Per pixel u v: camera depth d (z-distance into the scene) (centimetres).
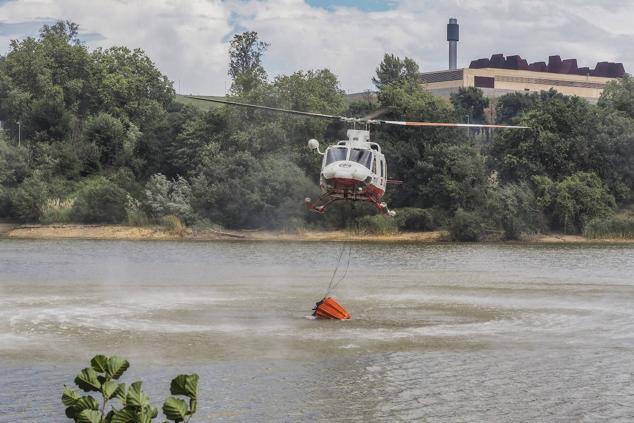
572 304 4347
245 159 10031
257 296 4678
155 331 3422
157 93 14650
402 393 2355
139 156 11550
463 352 2966
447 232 9469
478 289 5047
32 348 3014
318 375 2578
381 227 9538
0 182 10725
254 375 2575
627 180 10019
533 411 2164
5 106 12950
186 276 5738
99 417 814
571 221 9444
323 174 4103
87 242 8981
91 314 3906
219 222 9938
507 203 9300
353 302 4444
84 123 12431
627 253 7675
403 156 10112
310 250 8031
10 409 2136
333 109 11462
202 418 2091
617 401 2264
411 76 17962
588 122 9950
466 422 2067
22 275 5672
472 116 15762
